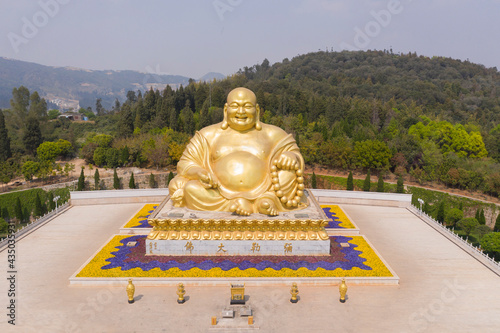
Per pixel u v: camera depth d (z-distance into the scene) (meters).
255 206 20.72
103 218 29.19
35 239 24.45
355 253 21.19
